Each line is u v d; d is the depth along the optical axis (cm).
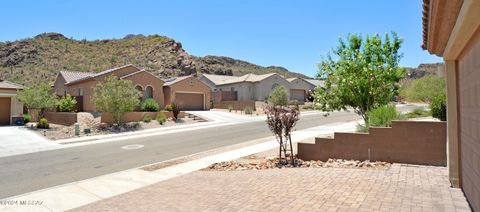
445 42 589
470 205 523
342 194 610
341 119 2819
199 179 862
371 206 535
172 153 1387
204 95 4194
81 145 1759
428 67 8950
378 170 802
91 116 2780
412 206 527
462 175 615
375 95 1261
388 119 1067
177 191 743
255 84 5116
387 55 1297
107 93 2497
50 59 7662
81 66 7412
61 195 760
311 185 690
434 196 577
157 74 7444
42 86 2717
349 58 1325
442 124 834
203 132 2231
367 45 1303
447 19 457
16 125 2795
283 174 829
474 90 483
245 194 669
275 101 4297
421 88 2542
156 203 652
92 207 658
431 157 847
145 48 9056
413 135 873
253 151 1304
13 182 923
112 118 2670
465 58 556
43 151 1565
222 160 1136
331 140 998
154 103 3134
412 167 827
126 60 8181
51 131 2384
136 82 3362
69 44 8944
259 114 3856
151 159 1252
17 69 6900
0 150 1606
